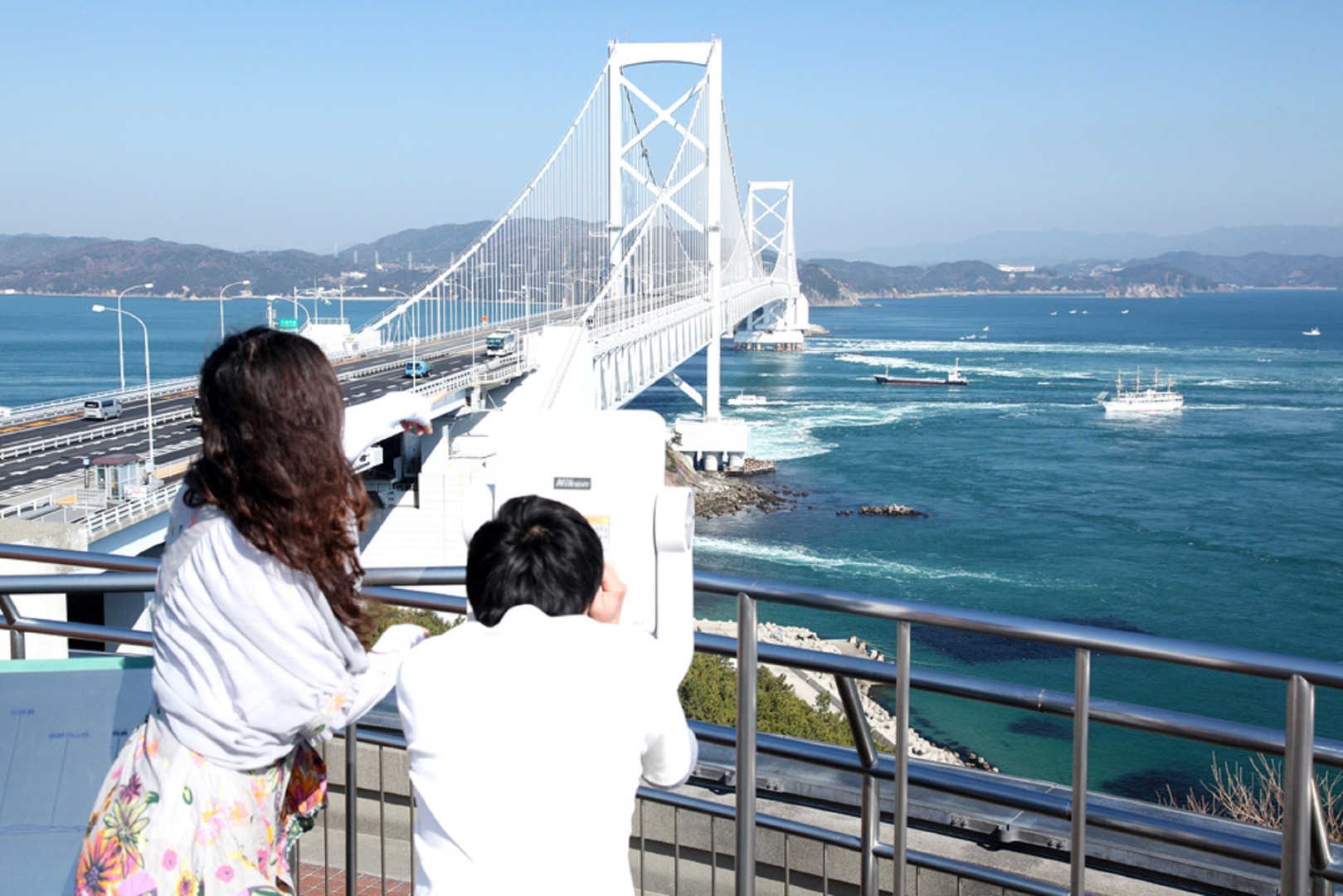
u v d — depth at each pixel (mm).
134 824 1992
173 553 2051
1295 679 2141
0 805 2389
